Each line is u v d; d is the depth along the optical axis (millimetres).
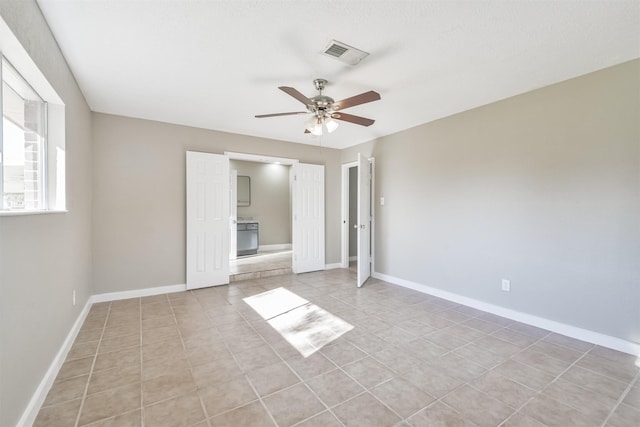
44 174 2213
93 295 3514
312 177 5289
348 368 2123
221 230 4328
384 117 3732
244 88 2873
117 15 1799
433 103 3244
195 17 1823
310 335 2670
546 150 2789
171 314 3176
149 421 1589
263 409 1688
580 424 1580
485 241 3285
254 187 7336
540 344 2498
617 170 2387
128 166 3709
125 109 3459
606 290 2451
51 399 1760
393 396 1808
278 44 2117
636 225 2305
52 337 1957
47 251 1862
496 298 3189
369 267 4852
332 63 2387
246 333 2707
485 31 1954
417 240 4094
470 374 2051
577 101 2592
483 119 3293
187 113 3602
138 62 2373
